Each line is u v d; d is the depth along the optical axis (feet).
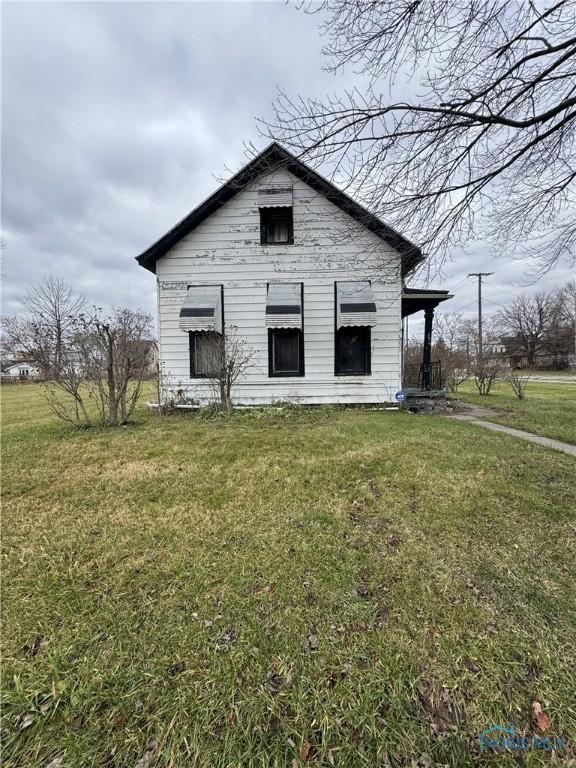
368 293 30.89
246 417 28.30
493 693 5.98
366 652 6.72
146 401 41.60
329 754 5.18
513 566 9.14
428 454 17.74
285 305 29.60
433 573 8.87
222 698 5.92
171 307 32.12
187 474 15.56
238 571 8.98
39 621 7.47
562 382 91.09
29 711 5.78
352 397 32.71
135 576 8.87
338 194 20.66
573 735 5.41
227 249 31.73
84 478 15.33
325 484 14.20
